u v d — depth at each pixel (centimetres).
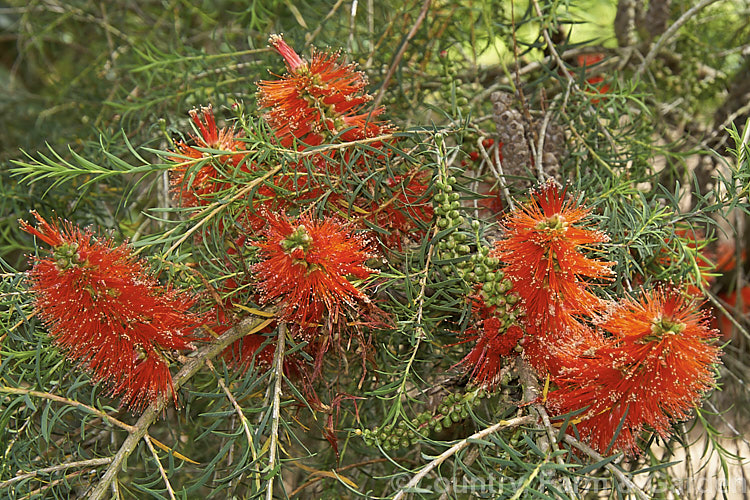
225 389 68
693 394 66
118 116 95
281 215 69
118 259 67
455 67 90
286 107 71
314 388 76
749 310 90
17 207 88
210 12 104
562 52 83
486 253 68
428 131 72
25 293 71
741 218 88
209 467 66
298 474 84
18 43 117
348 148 71
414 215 72
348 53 86
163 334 68
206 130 72
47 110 104
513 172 78
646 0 95
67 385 73
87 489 70
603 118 82
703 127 96
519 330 68
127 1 112
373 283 71
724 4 101
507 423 66
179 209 68
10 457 70
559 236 66
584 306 67
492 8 89
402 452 82
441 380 76
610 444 65
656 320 65
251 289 72
